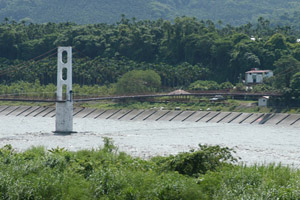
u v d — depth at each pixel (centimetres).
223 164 19425
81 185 17025
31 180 17238
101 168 18475
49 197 16500
